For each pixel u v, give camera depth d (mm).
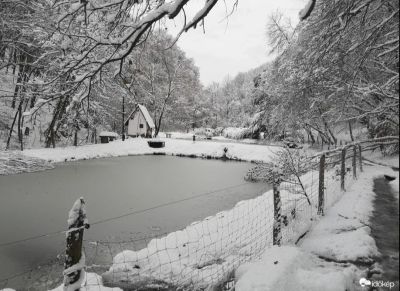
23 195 17469
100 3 5215
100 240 10453
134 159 35781
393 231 6141
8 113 35188
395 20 7465
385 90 10305
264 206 10867
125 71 6863
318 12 10125
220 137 75250
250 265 4605
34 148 34094
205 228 9273
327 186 10844
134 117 55125
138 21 4941
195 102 88312
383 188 10242
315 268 4656
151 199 17234
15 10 9039
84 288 5492
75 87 5324
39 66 6352
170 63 57406
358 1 6316
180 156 40250
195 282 5527
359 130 26000
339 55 8664
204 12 4426
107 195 18047
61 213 14148
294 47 17797
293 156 10750
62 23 5551
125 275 6121
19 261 8859
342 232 6254
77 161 31969
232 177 25031
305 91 17266
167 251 7371
